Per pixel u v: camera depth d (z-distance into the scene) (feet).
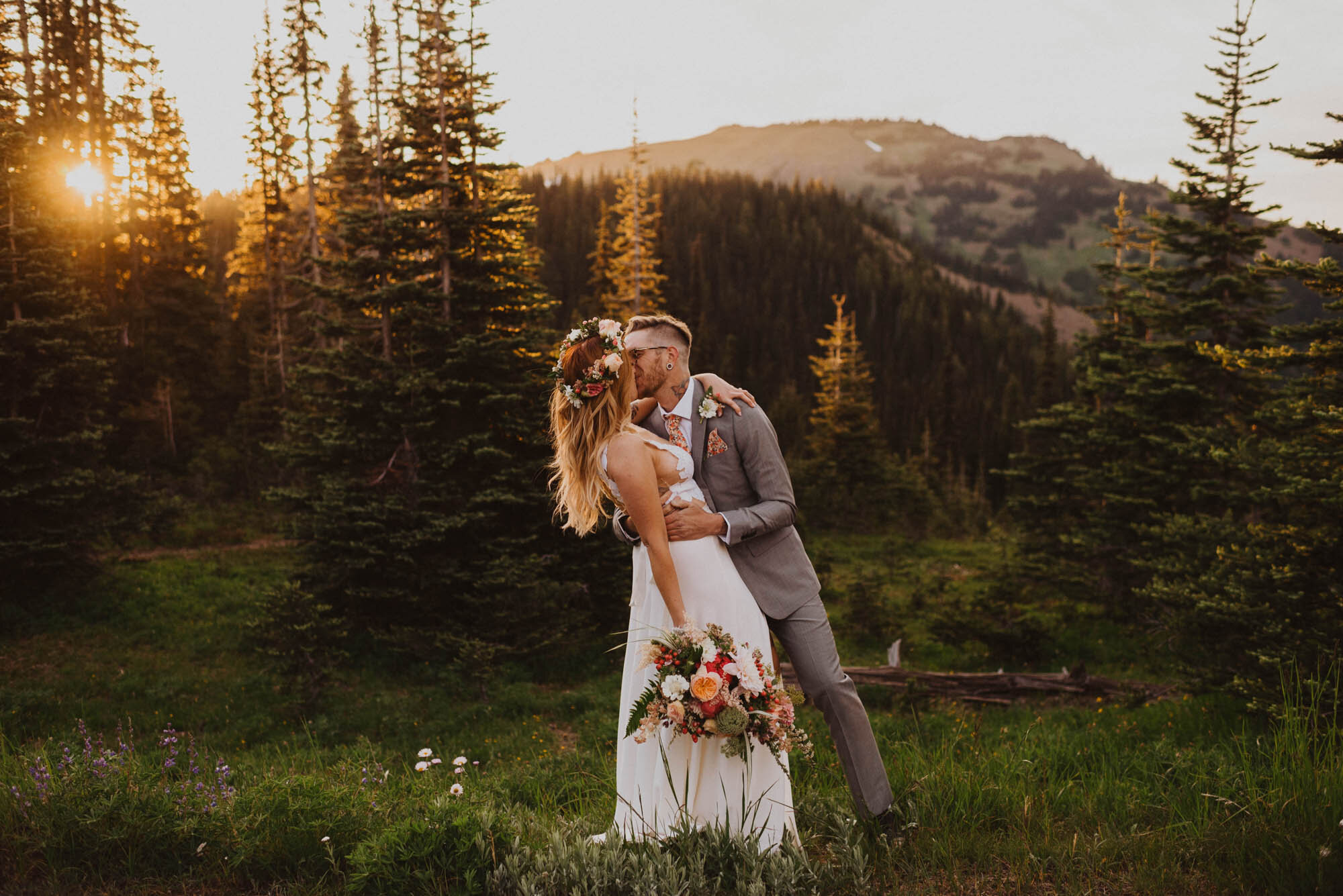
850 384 142.10
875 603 68.64
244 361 119.44
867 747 10.04
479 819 8.93
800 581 9.89
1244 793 10.78
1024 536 74.95
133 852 8.88
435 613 52.08
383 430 51.55
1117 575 66.28
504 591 50.57
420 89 56.95
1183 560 39.37
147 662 49.16
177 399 102.58
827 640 9.93
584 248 310.24
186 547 76.84
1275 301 57.82
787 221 464.65
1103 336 73.51
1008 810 11.06
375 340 55.72
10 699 40.65
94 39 114.93
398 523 52.01
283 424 54.95
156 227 124.67
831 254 434.71
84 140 111.04
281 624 45.57
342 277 56.59
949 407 244.01
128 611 56.65
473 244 55.01
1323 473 30.71
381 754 33.55
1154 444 60.95
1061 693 44.16
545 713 42.98
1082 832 10.50
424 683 47.52
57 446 57.57
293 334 108.99
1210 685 32.45
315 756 24.80
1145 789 11.98
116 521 59.98
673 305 206.08
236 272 142.10
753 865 8.34
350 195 81.00
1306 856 8.50
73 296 59.98
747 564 9.73
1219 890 8.54
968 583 85.51
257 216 137.59
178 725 40.93
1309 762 10.47
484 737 39.55
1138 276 60.90
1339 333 33.06
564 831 9.86
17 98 72.95
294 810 9.50
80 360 58.13
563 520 53.72
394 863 8.29
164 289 117.29
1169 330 61.41
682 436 9.68
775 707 8.49
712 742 9.08
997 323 453.17
